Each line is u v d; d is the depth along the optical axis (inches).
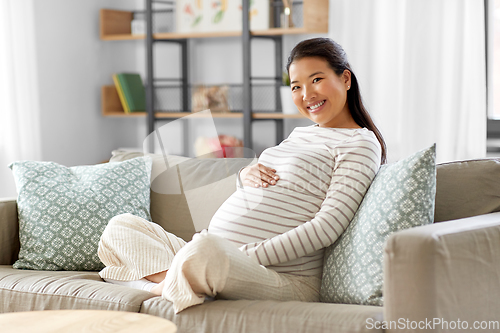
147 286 62.6
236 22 138.1
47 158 142.4
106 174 83.0
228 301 53.3
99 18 155.7
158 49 158.7
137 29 152.7
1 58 129.7
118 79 153.6
